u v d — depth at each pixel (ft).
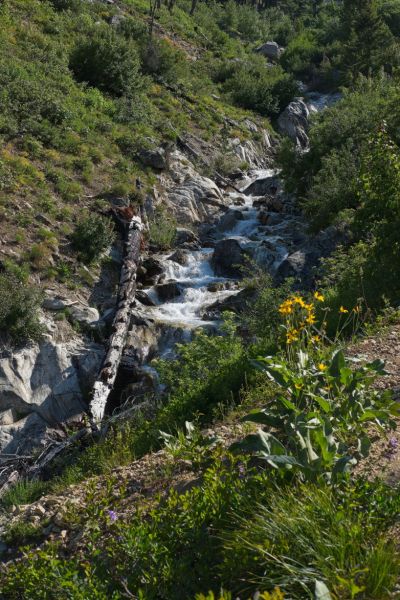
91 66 92.43
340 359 17.72
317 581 10.12
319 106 139.23
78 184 65.67
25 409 43.68
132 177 72.02
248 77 132.36
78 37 102.17
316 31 203.00
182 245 65.72
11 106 72.02
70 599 12.23
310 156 71.92
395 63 150.82
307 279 51.67
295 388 17.16
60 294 52.26
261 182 83.92
